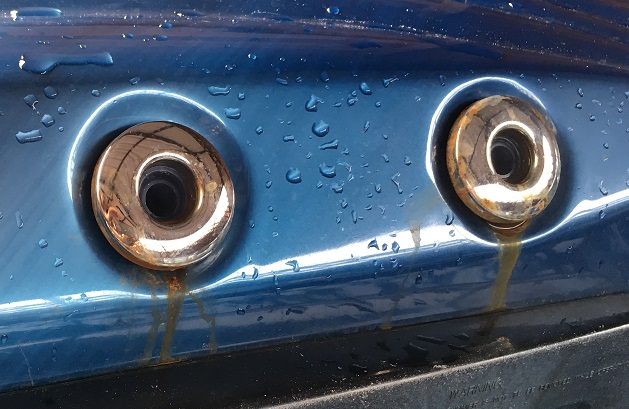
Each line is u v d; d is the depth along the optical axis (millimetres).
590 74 300
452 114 271
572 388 257
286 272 241
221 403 208
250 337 239
